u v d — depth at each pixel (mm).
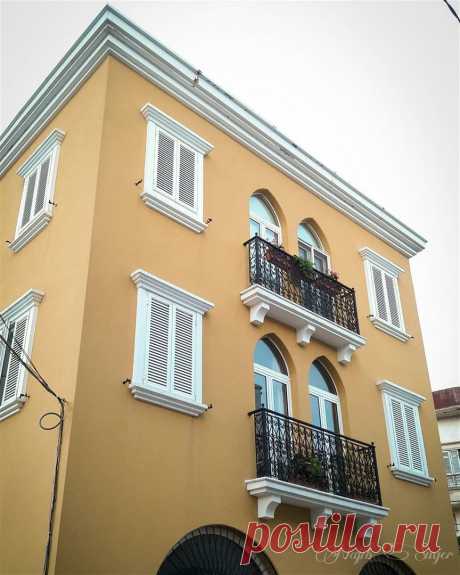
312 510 10312
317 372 12547
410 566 11992
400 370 14484
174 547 8625
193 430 9273
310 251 14008
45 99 12070
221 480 9266
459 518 27531
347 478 10773
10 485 8516
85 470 7770
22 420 8922
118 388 8586
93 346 8555
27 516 7871
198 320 10148
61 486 7527
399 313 15461
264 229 12953
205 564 8891
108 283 9180
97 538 7551
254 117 13188
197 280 10609
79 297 8875
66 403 8109
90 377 8328
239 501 9359
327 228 14531
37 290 9859
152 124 11188
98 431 8109
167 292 9828
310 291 12289
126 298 9320
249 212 12578
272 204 13445
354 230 15469
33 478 8102
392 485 12445
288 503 9969
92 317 8727
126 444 8344
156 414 8898
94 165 10031
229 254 11477
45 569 7109
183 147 11617
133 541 7887
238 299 11172
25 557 7570
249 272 11617
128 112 10945
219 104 12609
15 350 9734
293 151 13938
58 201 10664
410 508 12578
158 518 8273
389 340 14680
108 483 7938
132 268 9656
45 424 8312
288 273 12016
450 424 28953
